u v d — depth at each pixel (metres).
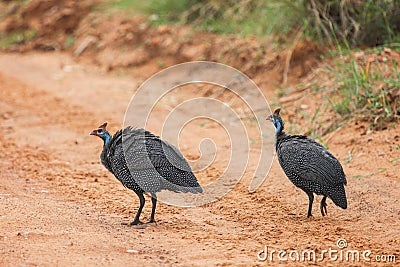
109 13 33.91
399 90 19.80
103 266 10.73
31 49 34.50
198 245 12.23
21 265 10.55
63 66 31.69
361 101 20.33
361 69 21.42
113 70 30.36
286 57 25.41
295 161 13.82
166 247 12.04
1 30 36.25
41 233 12.20
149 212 14.52
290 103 22.88
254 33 27.72
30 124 23.34
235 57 26.94
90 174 17.77
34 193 15.83
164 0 32.34
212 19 29.97
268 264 11.32
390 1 23.67
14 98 26.84
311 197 13.99
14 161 19.09
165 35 30.34
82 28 34.16
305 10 25.11
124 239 12.34
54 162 19.05
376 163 17.22
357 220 13.84
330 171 13.56
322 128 20.20
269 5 26.09
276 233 13.10
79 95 27.23
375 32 24.11
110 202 15.27
